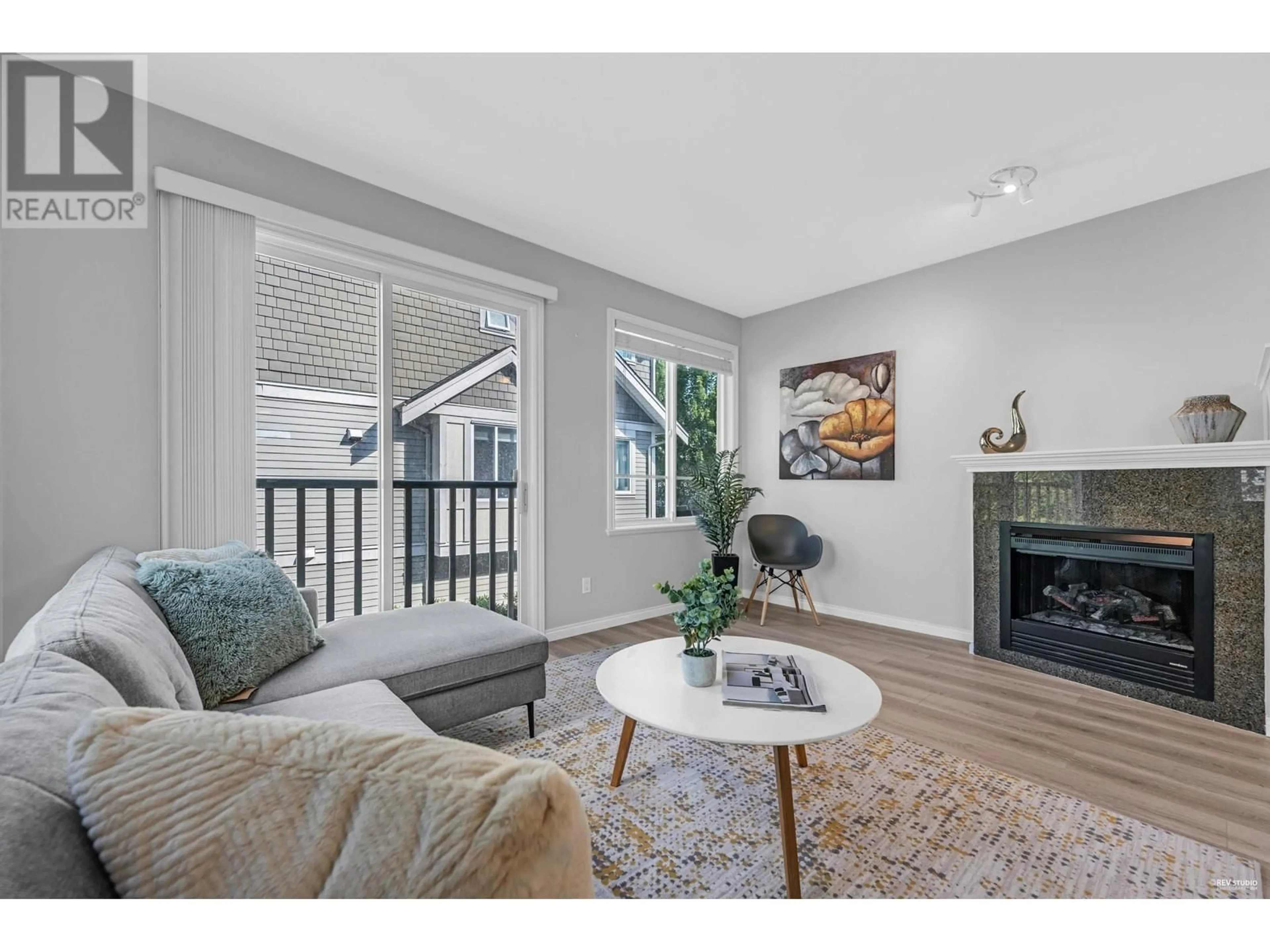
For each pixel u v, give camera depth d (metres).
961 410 3.57
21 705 0.60
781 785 1.39
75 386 1.96
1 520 1.84
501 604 3.38
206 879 0.43
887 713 2.45
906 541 3.84
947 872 1.44
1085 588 3.00
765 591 4.71
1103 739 2.21
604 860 1.49
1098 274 3.03
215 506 2.21
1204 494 2.46
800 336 4.51
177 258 2.14
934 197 2.82
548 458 3.49
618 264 3.73
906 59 1.89
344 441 2.70
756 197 2.82
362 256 2.67
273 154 2.40
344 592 2.72
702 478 4.35
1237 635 2.36
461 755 0.48
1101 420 3.02
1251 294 2.59
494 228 3.18
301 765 0.46
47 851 0.41
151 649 1.13
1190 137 2.31
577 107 2.14
